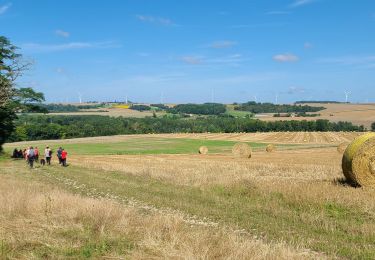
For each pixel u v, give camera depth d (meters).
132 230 9.52
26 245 8.34
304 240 10.00
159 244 8.25
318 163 32.12
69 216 10.45
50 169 31.78
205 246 8.05
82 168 31.89
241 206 14.38
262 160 38.19
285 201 14.48
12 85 48.38
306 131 116.69
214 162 35.62
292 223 11.88
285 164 30.92
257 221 12.15
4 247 7.99
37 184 19.72
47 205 11.28
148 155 54.31
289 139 91.06
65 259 7.65
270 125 120.75
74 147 80.75
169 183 20.77
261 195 15.74
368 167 17.17
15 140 105.25
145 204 15.30
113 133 125.19
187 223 11.71
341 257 8.75
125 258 7.62
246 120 129.25
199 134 113.06
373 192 14.87
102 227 9.40
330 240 10.01
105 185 20.89
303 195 14.19
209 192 17.42
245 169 26.94
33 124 113.19
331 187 15.87
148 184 20.66
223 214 13.16
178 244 8.24
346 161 17.64
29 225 9.83
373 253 8.91
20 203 11.71
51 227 9.57
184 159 42.47
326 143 80.06
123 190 18.91
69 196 13.30
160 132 130.88
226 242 8.34
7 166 35.25
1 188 16.55
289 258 7.58
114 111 179.12
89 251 8.05
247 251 7.75
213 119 140.38
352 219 11.91
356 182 17.31
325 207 13.08
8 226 9.76
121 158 46.16
